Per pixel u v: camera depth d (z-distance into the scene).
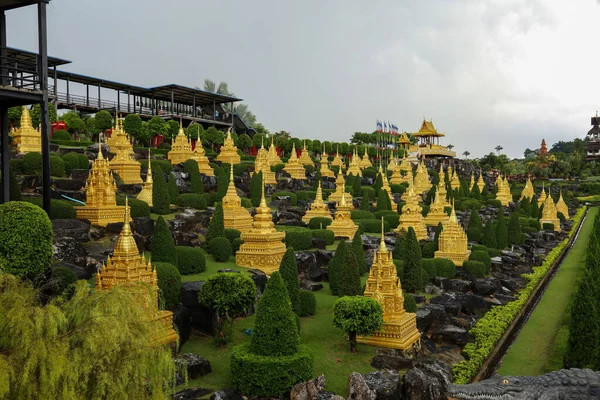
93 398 12.00
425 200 71.38
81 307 13.16
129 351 12.84
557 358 26.48
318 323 24.89
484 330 27.88
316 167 76.00
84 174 39.22
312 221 43.81
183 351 20.56
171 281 21.44
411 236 32.09
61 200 30.91
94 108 71.62
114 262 19.12
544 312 35.84
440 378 19.86
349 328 21.22
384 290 23.09
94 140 58.84
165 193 36.53
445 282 34.84
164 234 24.47
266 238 29.89
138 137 59.16
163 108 85.56
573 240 69.62
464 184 88.69
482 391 18.78
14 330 11.77
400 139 132.38
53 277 19.28
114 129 49.81
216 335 21.34
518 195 100.50
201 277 26.64
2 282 12.81
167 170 46.09
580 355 23.27
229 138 59.16
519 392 18.73
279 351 17.78
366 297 22.08
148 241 30.50
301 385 17.30
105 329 12.48
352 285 26.25
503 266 43.53
